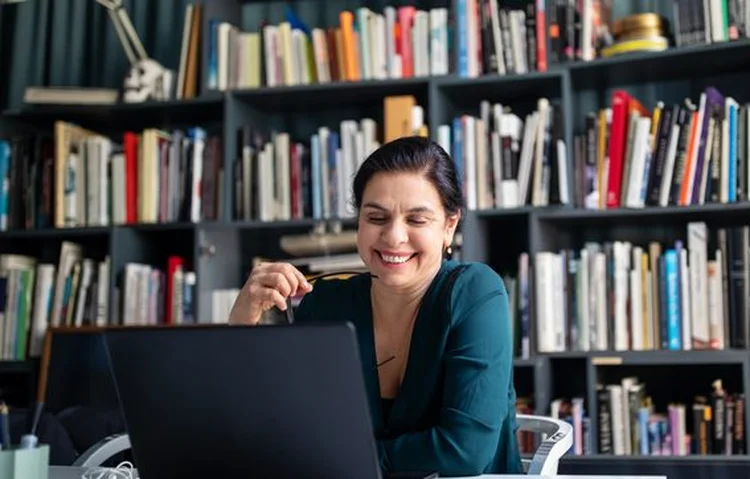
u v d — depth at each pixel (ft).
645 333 9.21
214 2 10.77
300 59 10.39
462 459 4.05
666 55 9.30
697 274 9.07
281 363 3.18
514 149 9.68
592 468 9.12
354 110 11.14
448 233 4.82
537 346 9.35
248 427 3.29
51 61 12.01
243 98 10.62
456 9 9.96
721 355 8.88
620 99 9.44
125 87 10.98
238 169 10.35
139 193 10.61
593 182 9.47
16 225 10.96
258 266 4.75
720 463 8.79
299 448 3.24
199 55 10.83
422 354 4.54
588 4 9.70
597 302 9.30
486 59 9.86
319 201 10.12
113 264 10.41
